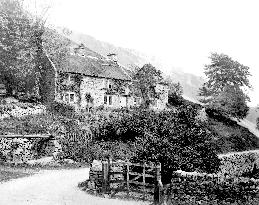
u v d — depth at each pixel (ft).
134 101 198.80
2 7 148.87
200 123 66.54
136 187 57.31
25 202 51.47
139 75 205.05
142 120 113.39
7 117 117.60
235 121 227.40
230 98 224.33
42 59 169.48
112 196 55.98
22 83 155.53
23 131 101.65
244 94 228.63
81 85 176.96
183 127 64.18
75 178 72.49
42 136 96.17
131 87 198.49
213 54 233.76
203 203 50.83
